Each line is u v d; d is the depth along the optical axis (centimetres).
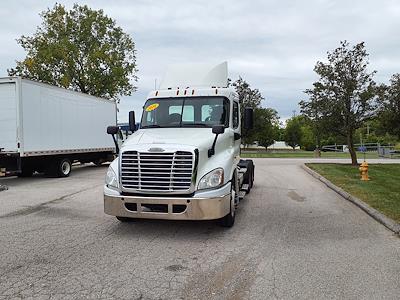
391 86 2139
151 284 486
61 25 3916
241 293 460
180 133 771
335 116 2211
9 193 1259
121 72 3897
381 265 554
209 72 965
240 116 983
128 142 736
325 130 2280
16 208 991
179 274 520
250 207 995
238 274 521
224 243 666
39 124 1609
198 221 822
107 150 2227
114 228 768
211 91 872
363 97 2131
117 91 3991
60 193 1252
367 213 905
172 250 625
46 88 1659
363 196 1077
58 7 3909
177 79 964
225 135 793
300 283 489
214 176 686
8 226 789
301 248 636
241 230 754
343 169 1984
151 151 677
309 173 1920
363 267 546
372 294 456
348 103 2195
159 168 673
